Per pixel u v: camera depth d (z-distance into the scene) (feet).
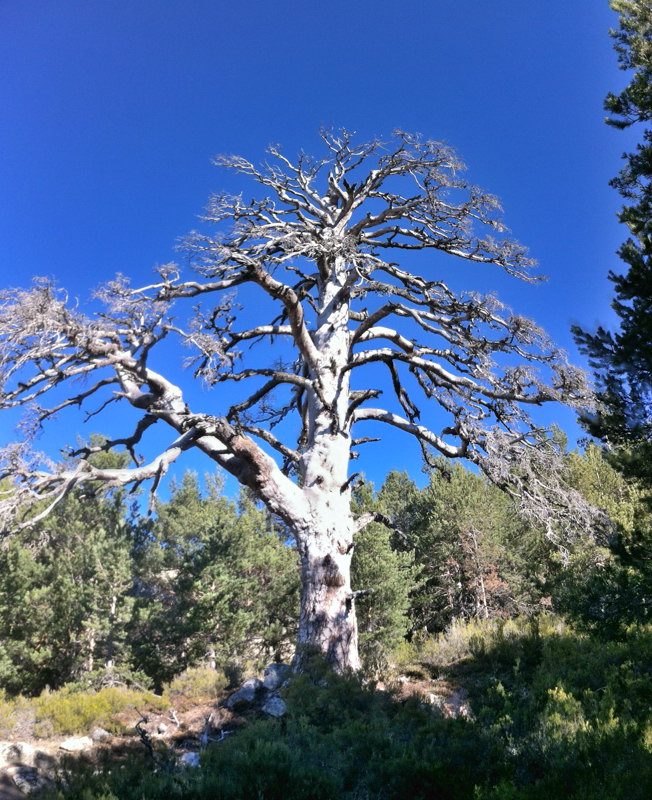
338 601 42.01
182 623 80.84
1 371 33.78
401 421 52.47
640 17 37.01
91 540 80.79
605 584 25.67
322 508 44.80
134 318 38.75
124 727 35.86
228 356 41.45
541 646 37.99
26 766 29.14
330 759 19.57
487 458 47.57
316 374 50.31
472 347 48.39
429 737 21.24
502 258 53.93
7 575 71.67
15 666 69.31
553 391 43.68
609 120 37.27
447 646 45.42
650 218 35.04
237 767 18.10
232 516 96.37
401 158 56.24
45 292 35.24
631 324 26.30
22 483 34.78
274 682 38.47
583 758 19.06
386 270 53.98
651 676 28.27
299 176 64.75
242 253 48.08
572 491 46.65
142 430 46.96
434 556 97.14
